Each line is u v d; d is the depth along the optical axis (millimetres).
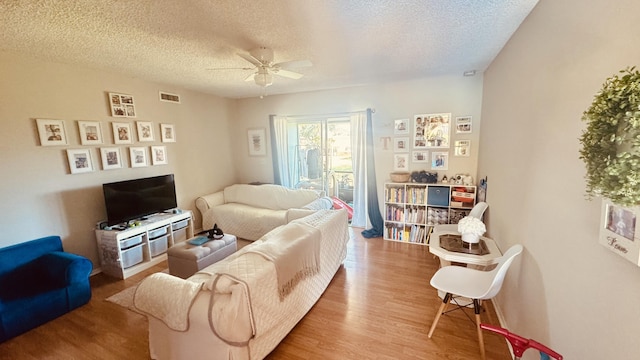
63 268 2365
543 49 1597
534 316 1598
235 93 4820
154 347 1790
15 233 2592
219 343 1520
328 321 2230
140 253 3264
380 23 2041
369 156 4348
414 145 4102
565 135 1306
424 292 2656
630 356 867
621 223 870
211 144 4898
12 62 2527
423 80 3920
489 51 2676
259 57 2543
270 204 4535
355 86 4367
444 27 2123
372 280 2898
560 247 1324
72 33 2137
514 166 2076
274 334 1847
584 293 1119
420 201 3871
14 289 2309
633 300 853
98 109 3205
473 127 3732
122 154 3471
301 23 2021
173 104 4148
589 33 1128
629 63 892
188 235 4027
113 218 3176
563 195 1308
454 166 3908
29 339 2082
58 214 2889
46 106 2766
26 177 2652
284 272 1826
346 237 3227
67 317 2346
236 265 1628
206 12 1834
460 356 1846
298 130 5074
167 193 3881
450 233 2793
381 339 2020
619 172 729
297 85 4262
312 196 4285
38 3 1668
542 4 1632
